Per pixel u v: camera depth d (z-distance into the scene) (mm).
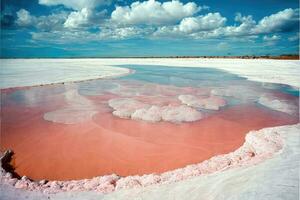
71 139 8734
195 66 40188
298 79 22203
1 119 10766
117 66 40438
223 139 8773
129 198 4898
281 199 4422
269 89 18141
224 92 16984
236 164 6211
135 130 9562
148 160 7250
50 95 15500
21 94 15703
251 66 36281
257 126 10141
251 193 4672
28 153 7699
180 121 10625
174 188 5160
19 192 5305
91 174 6555
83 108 12492
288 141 7410
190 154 7609
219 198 4645
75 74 25859
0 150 7828
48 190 5355
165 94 16109
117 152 7758
